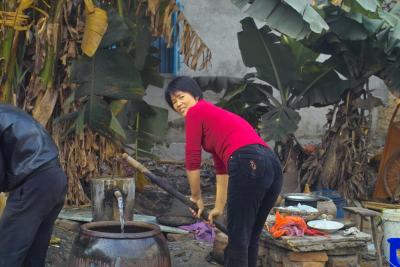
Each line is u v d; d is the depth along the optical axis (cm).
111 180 584
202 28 1096
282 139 805
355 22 770
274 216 557
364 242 498
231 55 1108
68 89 693
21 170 368
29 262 405
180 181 909
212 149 417
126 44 754
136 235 389
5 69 611
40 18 661
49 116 668
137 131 790
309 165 823
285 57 837
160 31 711
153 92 1070
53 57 658
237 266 407
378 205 793
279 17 638
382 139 1180
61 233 599
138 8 727
